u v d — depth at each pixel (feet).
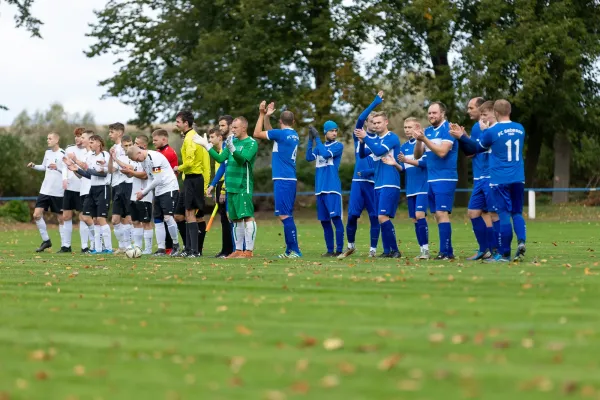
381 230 86.89
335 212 90.68
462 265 70.49
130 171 98.17
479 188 79.92
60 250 109.70
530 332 37.99
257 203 246.68
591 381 29.58
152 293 54.90
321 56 239.09
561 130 238.68
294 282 58.95
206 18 247.09
